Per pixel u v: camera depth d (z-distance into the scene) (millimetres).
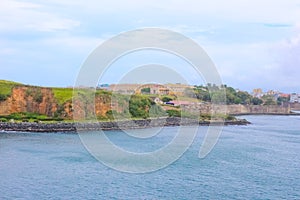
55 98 108438
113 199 41094
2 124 95812
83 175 50219
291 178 52375
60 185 45625
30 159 59938
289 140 92438
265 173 54938
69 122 98562
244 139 91000
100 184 46312
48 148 69500
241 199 42625
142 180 48500
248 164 60656
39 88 110938
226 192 44938
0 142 76625
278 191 46062
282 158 67125
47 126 95250
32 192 42844
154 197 42188
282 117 182250
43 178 48625
